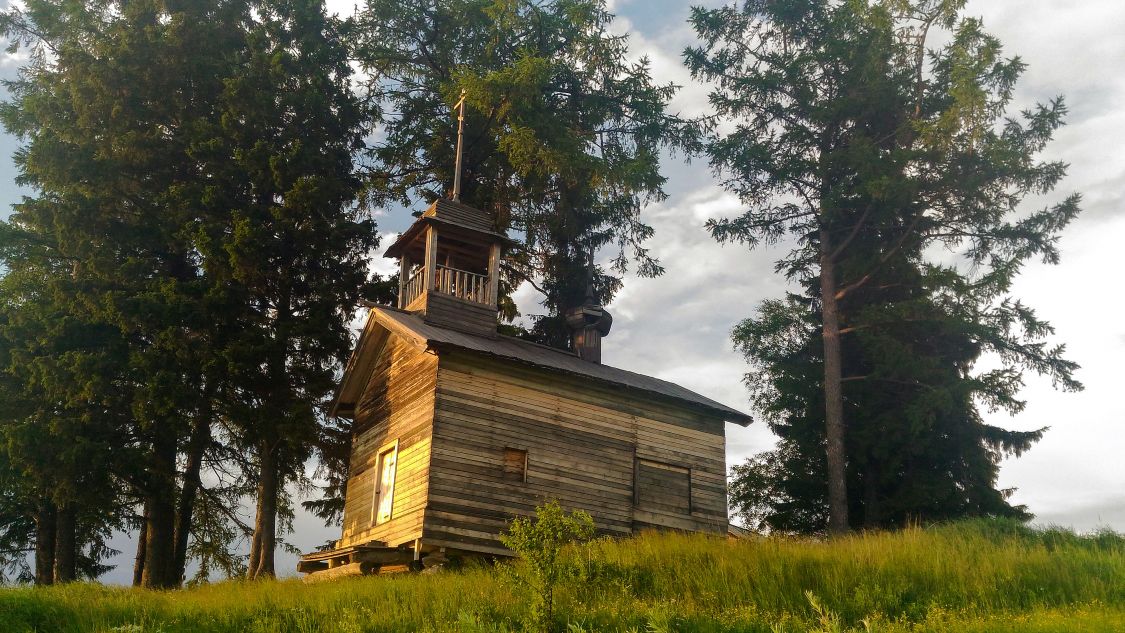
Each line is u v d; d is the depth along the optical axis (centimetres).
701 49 3419
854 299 3509
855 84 3288
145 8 3180
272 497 2856
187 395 2645
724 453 2723
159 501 2778
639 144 3631
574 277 3609
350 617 1466
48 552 3141
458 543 2145
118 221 2944
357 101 3462
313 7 3347
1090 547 2138
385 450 2486
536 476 2327
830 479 3019
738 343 3541
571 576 1548
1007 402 2966
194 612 1652
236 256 2806
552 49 3578
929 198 3066
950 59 3055
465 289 2731
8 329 2773
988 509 3080
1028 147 2997
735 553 1806
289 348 2953
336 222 3125
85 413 2608
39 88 3234
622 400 2566
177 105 3120
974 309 3019
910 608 1498
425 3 3562
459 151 2978
